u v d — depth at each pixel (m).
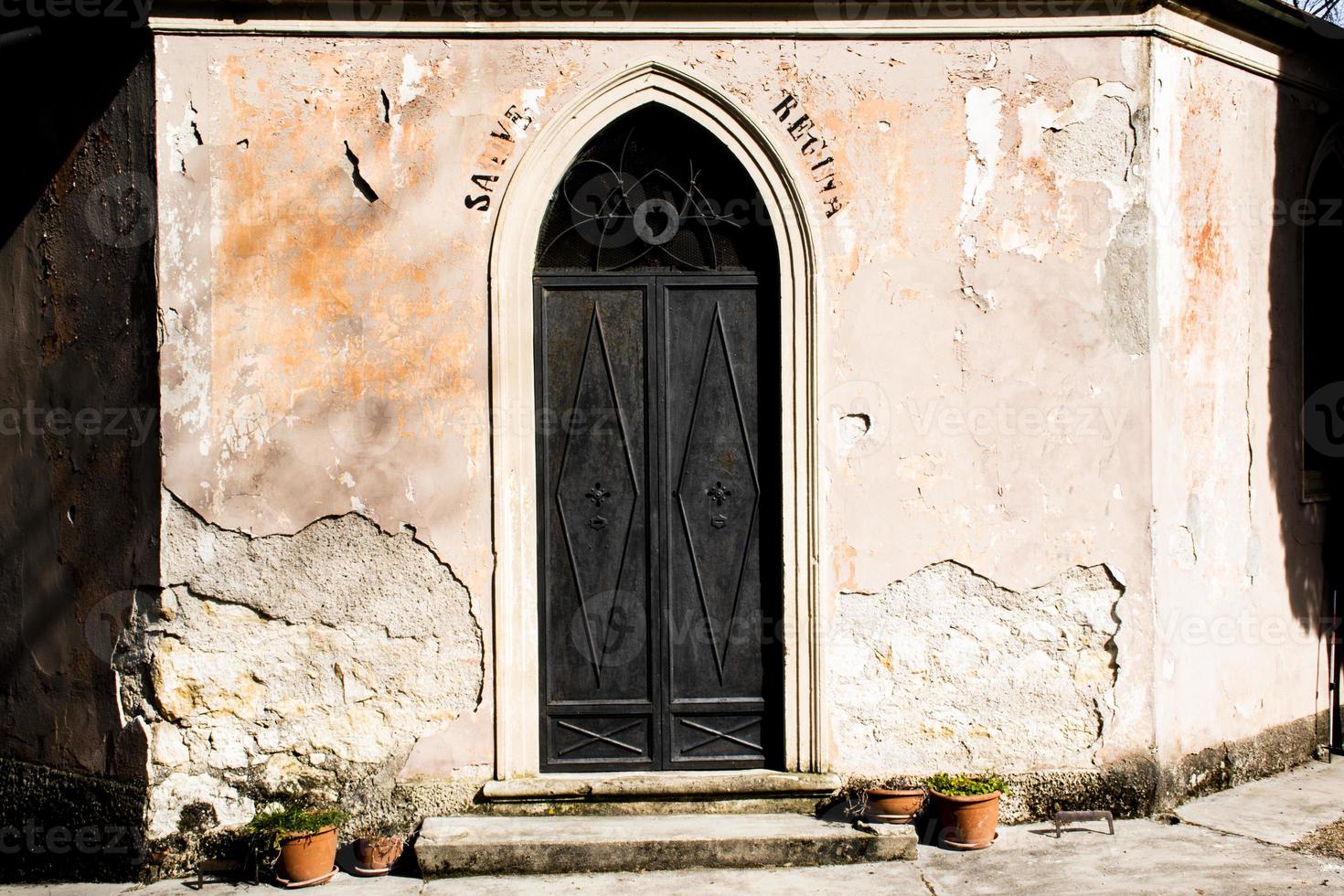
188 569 5.16
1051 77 5.32
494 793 5.20
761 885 4.72
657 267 5.48
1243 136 5.94
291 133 5.22
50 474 5.46
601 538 5.48
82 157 5.38
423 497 5.25
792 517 5.33
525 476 5.30
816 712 5.30
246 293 5.20
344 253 5.24
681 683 5.47
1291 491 6.28
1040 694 5.34
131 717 5.14
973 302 5.33
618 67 5.27
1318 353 6.68
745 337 5.48
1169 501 5.43
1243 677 5.92
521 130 5.27
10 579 5.58
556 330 5.47
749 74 5.31
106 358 5.29
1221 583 5.77
